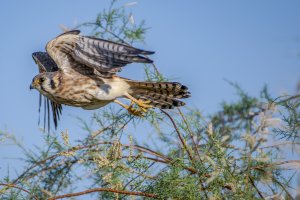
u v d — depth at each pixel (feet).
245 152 32.48
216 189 32.32
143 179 34.27
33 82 40.50
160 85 40.04
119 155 34.78
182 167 33.86
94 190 32.37
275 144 32.58
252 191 31.96
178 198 33.24
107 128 39.78
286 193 32.01
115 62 35.73
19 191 35.94
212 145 34.63
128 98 40.40
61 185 39.73
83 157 36.96
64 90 40.06
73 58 39.42
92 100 40.50
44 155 40.16
